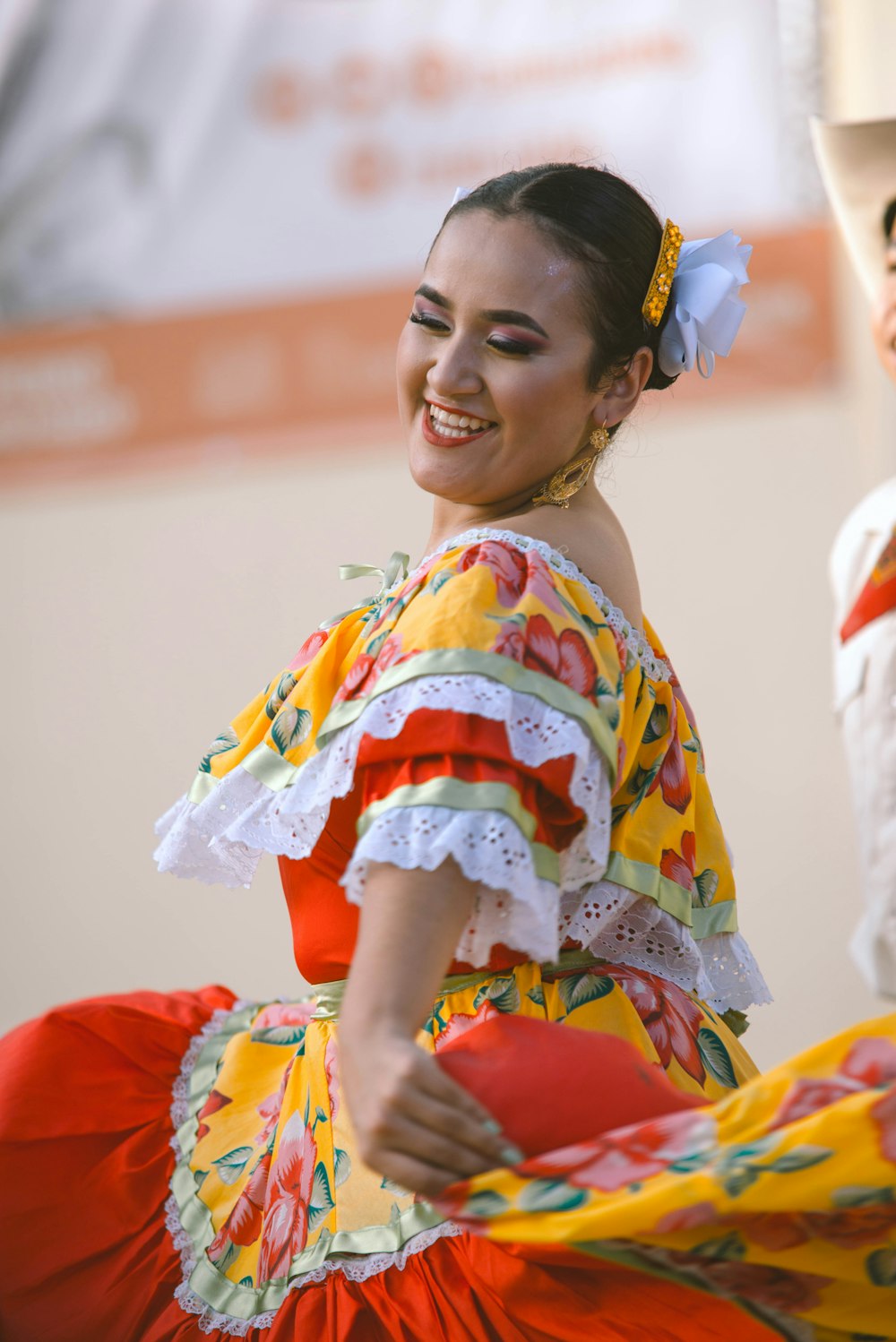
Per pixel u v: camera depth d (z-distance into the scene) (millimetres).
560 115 15586
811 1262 4141
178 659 16625
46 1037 5844
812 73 15055
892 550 8688
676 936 5305
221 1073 5754
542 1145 4074
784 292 15422
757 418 15641
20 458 16859
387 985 4062
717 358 15688
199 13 16234
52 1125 5559
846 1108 3959
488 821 4258
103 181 16453
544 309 5227
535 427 5270
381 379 16297
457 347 5250
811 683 15375
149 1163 5535
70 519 16812
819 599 15461
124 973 16156
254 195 16328
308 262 16281
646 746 5414
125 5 16281
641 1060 4340
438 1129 3943
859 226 8445
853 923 14922
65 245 16578
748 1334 4383
